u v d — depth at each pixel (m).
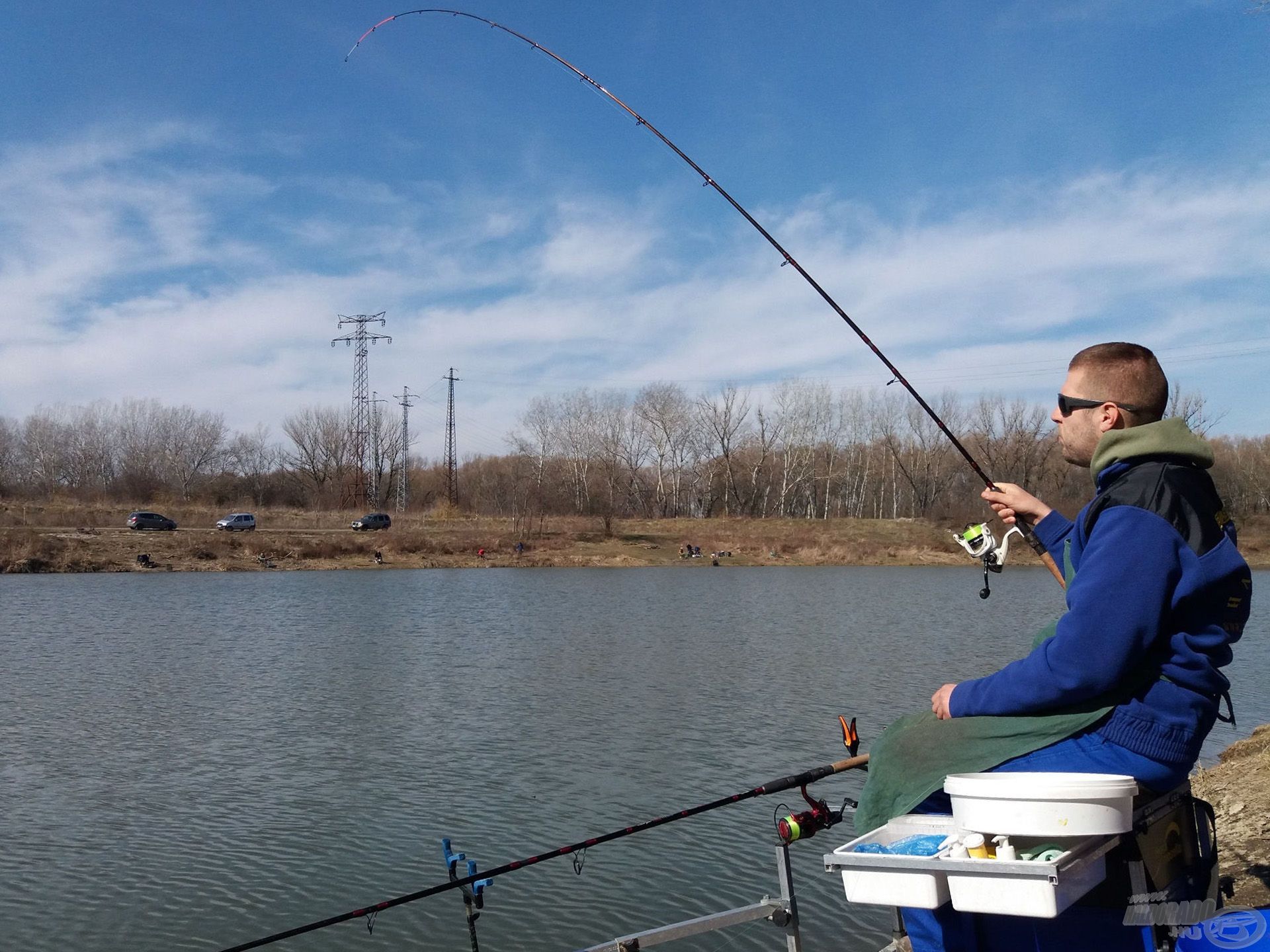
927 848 2.51
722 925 4.66
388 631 32.75
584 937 9.30
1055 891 2.23
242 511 85.94
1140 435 2.65
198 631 32.38
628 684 22.88
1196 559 2.50
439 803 13.67
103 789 14.33
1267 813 7.66
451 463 103.06
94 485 105.38
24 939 9.51
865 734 17.55
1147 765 2.51
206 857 11.61
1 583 47.56
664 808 13.27
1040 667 2.55
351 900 10.39
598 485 100.88
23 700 20.94
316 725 18.61
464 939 9.38
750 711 19.78
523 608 40.28
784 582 54.16
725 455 101.62
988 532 3.66
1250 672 22.94
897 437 71.12
